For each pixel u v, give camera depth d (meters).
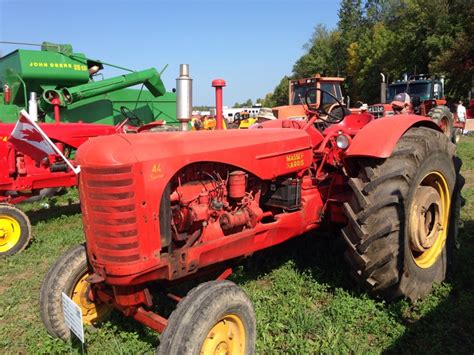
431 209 3.78
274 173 3.40
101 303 3.22
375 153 3.36
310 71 61.59
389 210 3.30
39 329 3.43
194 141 2.86
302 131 3.78
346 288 3.85
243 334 2.71
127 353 3.01
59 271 3.09
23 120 3.04
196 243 2.92
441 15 30.44
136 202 2.46
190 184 2.90
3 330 3.47
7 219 5.27
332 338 3.11
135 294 2.67
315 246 4.78
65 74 9.60
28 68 9.05
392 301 3.56
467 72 27.77
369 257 3.38
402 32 34.97
